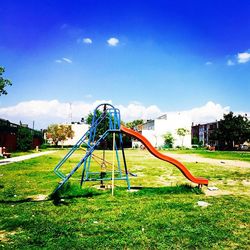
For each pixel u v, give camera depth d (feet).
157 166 85.15
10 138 149.18
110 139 205.36
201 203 32.76
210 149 232.53
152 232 22.76
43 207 31.01
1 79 80.12
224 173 65.51
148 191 39.70
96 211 29.27
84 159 38.52
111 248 19.75
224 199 35.29
